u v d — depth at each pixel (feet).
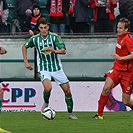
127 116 107.45
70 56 131.85
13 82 126.41
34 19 134.62
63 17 134.92
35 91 126.41
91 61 131.54
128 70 95.61
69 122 91.71
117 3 136.98
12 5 147.23
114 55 93.66
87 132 73.20
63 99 126.00
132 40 93.66
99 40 131.64
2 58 132.05
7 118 102.99
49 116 96.53
